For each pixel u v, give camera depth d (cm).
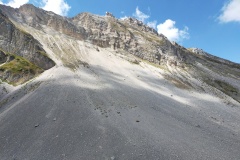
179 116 4166
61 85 4822
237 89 9200
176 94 6209
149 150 2597
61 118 3328
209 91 7638
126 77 7062
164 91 6247
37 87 4834
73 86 4800
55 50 8544
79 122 3203
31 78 6094
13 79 5816
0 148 2716
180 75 9025
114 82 5938
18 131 3034
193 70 10238
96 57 8850
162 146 2711
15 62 6481
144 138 2852
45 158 2470
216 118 4578
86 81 5434
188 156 2572
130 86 5850
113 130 3006
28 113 3547
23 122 3266
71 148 2623
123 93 4947
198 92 7100
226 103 6356
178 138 3017
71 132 2939
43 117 3375
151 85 6638
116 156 2480
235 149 2997
